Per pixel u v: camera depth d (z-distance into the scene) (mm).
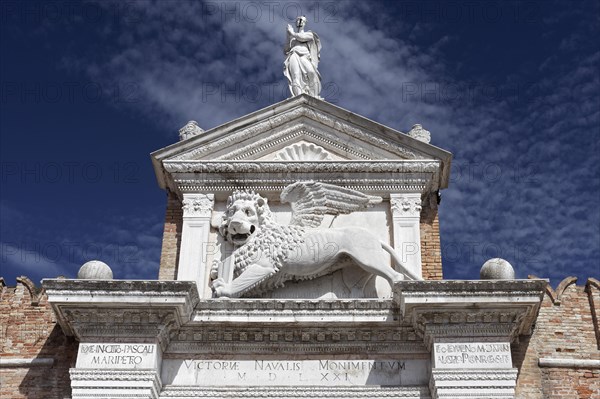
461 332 13758
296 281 15156
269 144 16812
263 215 15523
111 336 13875
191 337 14320
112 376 13430
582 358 15195
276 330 14258
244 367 14203
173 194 16625
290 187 15773
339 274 15227
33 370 15281
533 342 15273
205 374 14133
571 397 14797
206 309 14148
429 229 16000
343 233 15094
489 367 13414
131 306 13703
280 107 16906
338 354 14312
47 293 13688
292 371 14156
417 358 14242
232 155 16656
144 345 13789
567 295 15883
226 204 16172
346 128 16703
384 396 13828
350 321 14039
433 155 16234
